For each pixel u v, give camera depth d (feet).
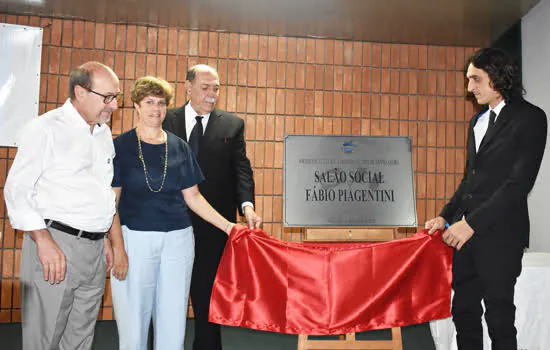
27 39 12.97
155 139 6.63
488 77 6.55
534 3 12.00
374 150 10.66
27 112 12.91
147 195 6.44
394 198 10.47
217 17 12.90
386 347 8.11
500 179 6.51
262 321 7.17
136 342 6.34
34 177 5.41
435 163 14.44
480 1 11.82
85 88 5.69
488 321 6.59
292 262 7.30
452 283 7.35
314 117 14.17
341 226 10.20
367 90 14.34
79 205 5.70
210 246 7.79
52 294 5.56
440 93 14.52
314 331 7.11
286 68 14.14
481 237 6.61
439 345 9.09
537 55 12.41
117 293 6.37
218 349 7.81
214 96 8.00
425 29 13.37
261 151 14.01
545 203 12.25
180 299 6.58
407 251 7.45
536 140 6.34
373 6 12.01
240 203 8.14
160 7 12.38
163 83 6.59
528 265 8.32
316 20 12.92
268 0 11.85
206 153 7.98
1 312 12.70
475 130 7.18
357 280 7.27
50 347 5.60
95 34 13.43
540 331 8.14
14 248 12.80
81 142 5.78
